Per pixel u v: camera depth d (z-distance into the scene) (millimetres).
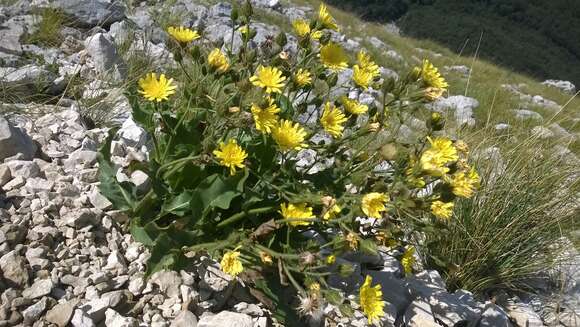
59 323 451
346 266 477
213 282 516
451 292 717
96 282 492
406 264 566
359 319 549
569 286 770
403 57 2775
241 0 2113
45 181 566
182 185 528
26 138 611
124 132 678
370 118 571
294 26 587
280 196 522
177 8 1538
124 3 1385
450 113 1478
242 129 546
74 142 659
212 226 519
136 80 885
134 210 524
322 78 578
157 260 484
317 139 969
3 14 1061
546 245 762
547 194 784
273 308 507
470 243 715
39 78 823
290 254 469
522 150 825
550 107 2535
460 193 502
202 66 528
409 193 495
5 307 448
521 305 730
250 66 551
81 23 1120
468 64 3340
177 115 549
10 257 475
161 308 493
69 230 524
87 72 896
